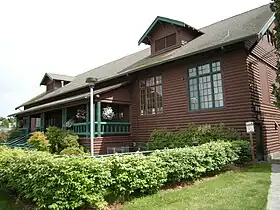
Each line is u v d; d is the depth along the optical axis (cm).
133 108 1548
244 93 1061
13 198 630
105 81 1709
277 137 1255
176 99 1317
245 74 1064
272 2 1055
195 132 1127
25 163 565
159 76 1425
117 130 1482
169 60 1221
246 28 1149
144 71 1493
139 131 1497
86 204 508
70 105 1510
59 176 472
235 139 1024
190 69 1273
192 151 718
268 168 893
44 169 491
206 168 749
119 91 1500
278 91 1040
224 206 477
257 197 535
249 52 1114
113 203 532
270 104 1244
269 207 471
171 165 646
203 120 1192
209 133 1085
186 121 1262
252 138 1036
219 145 837
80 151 1209
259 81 1160
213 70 1178
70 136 1369
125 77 1603
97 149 1344
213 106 1166
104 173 511
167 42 1547
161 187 647
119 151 1405
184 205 495
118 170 544
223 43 1032
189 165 693
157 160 617
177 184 683
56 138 1353
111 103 1498
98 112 1374
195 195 567
